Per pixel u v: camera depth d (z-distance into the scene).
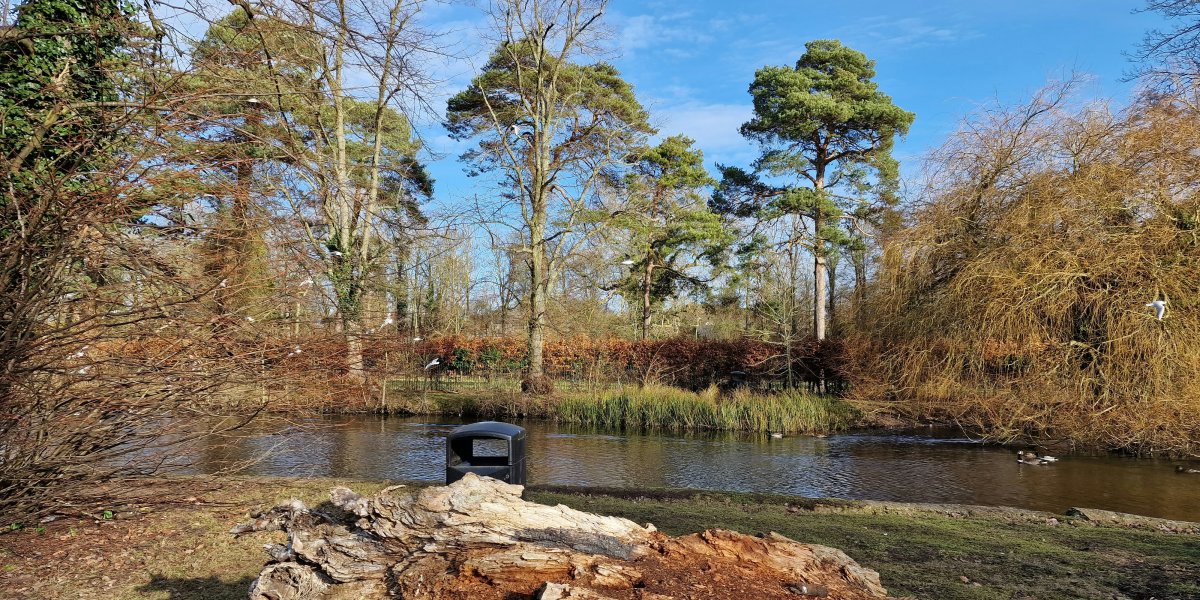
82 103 5.41
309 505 7.42
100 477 6.42
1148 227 15.03
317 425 8.62
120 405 5.96
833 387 23.00
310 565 3.62
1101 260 15.05
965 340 17.19
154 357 5.89
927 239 18.75
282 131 6.91
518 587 3.10
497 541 3.45
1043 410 15.69
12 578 5.21
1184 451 14.25
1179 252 14.62
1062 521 7.99
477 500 3.62
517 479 8.05
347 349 8.04
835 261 31.38
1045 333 15.69
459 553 3.45
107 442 6.26
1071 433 15.16
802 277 38.84
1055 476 12.45
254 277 6.50
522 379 24.69
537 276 24.89
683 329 40.31
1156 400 13.95
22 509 5.98
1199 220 14.58
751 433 18.50
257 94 5.96
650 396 20.36
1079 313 15.63
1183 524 7.78
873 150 29.30
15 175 5.36
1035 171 17.12
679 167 31.75
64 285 5.49
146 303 5.72
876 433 18.47
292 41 7.20
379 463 12.95
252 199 6.23
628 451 15.38
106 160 5.57
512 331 35.91
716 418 18.94
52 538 6.10
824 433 18.44
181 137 5.70
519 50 24.59
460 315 37.38
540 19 24.42
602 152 25.84
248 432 8.14
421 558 3.49
